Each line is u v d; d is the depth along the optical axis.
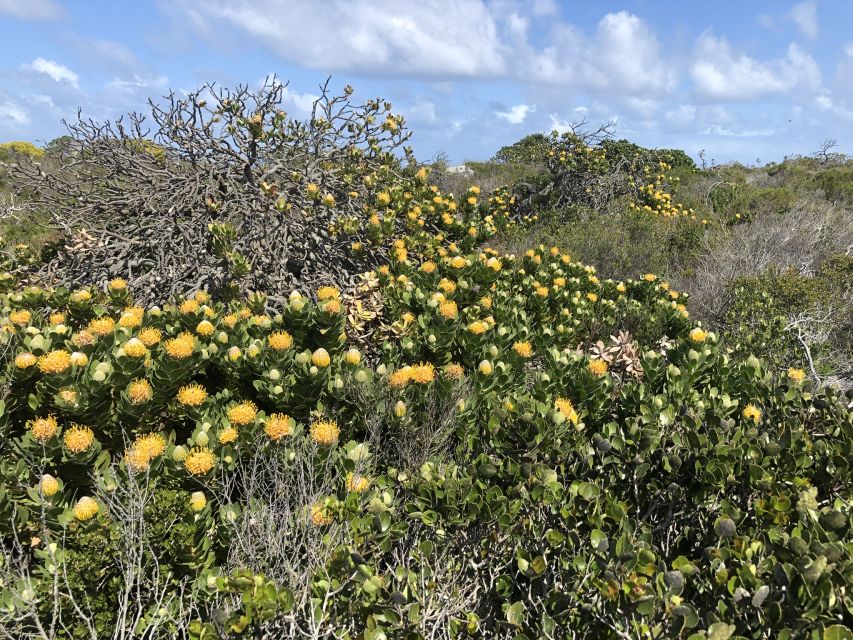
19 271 5.58
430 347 3.56
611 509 1.94
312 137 6.12
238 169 5.71
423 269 4.73
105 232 5.25
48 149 5.79
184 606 2.17
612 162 15.14
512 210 13.77
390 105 6.43
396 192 5.90
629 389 3.02
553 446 2.32
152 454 2.36
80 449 2.36
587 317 5.07
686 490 2.20
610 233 9.06
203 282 5.09
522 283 5.31
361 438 3.14
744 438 2.33
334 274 5.56
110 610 2.05
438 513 2.11
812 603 1.48
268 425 2.54
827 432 2.55
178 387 2.89
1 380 2.65
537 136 21.50
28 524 2.23
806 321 5.48
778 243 8.84
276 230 5.21
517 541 2.07
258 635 1.74
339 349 3.50
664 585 1.61
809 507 1.85
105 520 2.13
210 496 2.49
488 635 1.95
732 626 1.43
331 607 1.87
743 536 1.81
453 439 3.08
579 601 1.75
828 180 18.11
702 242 9.66
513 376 3.42
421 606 1.87
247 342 3.31
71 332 3.36
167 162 5.91
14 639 1.93
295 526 2.22
